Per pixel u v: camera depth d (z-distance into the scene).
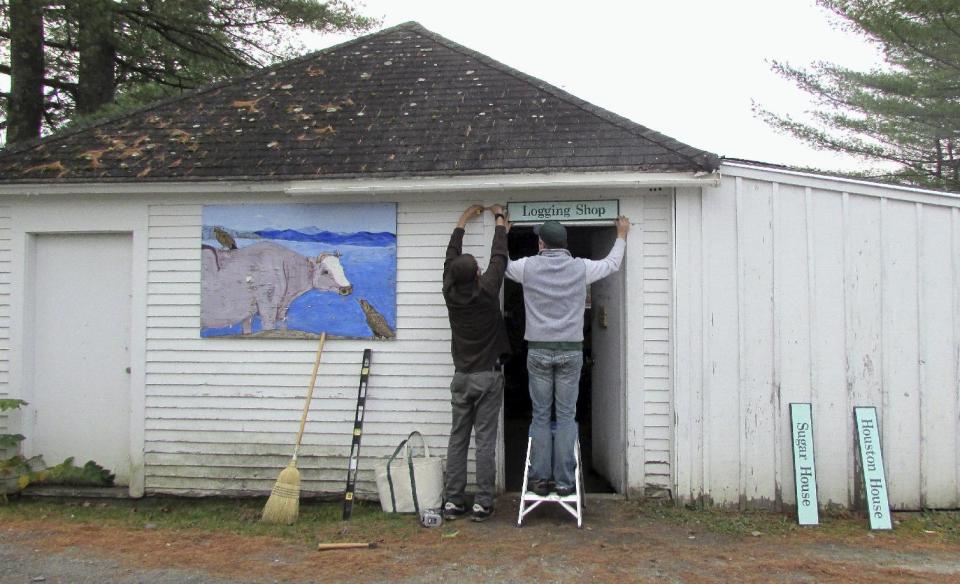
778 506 5.65
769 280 5.73
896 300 5.70
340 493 6.03
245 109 7.02
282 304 6.11
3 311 6.34
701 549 4.93
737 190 5.75
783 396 5.70
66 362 6.40
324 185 5.84
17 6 9.76
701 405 5.73
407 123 6.54
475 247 5.96
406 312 6.02
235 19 12.42
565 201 5.92
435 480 5.66
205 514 5.84
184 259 6.20
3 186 6.12
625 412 5.90
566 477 5.34
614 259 5.53
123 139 6.68
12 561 4.78
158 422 6.18
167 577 4.50
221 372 6.14
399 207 6.05
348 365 6.05
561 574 4.50
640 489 5.83
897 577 4.47
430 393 6.00
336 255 6.08
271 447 6.10
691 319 5.76
